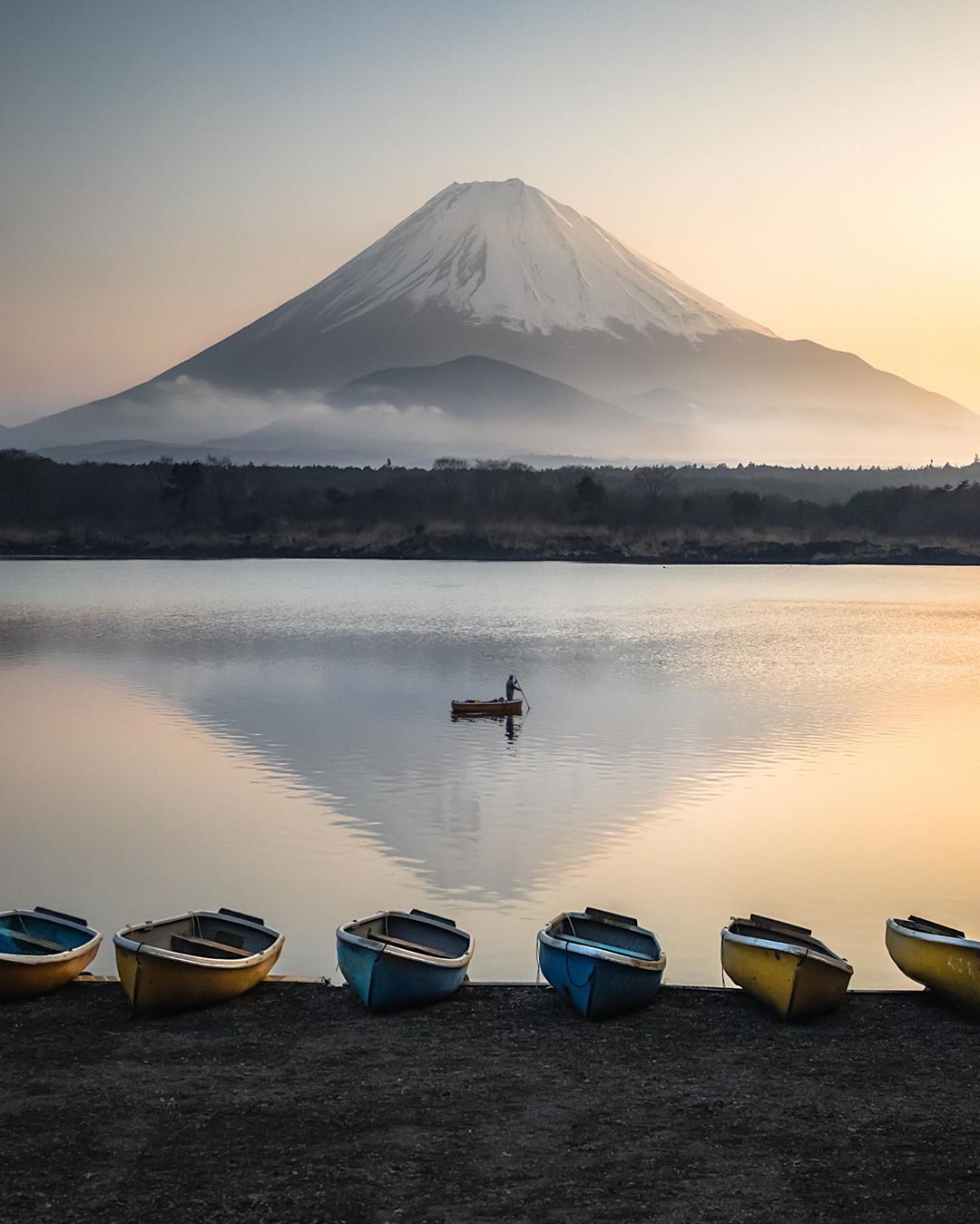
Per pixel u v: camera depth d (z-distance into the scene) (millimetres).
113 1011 18703
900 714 50000
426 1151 14148
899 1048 17531
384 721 47875
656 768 39938
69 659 64750
